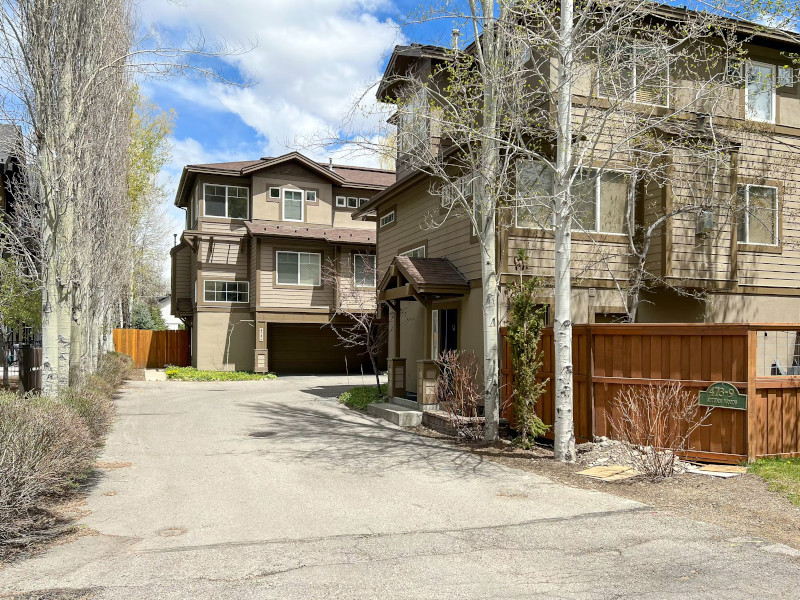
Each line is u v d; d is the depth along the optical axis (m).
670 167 11.95
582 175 11.85
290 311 26.14
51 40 9.56
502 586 4.23
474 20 9.67
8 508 5.04
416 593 4.10
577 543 5.16
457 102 10.59
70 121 9.80
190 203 28.89
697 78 11.74
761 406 7.81
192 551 4.98
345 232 27.39
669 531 5.45
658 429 7.68
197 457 9.04
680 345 8.30
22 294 14.24
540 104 10.91
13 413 6.24
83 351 13.62
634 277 12.09
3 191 17.00
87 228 13.38
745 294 13.00
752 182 13.05
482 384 11.95
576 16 9.27
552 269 12.02
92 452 8.45
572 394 9.14
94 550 4.99
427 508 6.32
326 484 7.38
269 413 14.06
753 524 5.62
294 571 4.52
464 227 13.01
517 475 7.81
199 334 26.08
